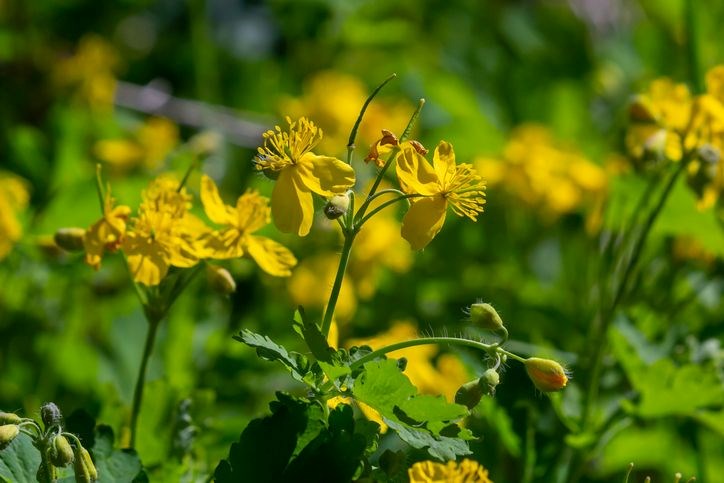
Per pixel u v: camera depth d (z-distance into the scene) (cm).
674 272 827
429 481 471
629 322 677
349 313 857
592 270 916
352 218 468
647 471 776
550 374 449
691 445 762
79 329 834
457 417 432
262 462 450
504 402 655
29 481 462
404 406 431
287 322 864
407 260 910
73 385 812
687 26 1017
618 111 1232
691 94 991
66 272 830
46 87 1147
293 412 453
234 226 517
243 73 1230
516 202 1023
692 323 845
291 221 464
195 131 1157
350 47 1281
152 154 979
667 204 789
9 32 1174
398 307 910
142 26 1312
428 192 464
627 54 1353
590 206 1002
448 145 471
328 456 448
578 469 670
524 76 1279
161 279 512
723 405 643
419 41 1327
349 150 468
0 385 778
